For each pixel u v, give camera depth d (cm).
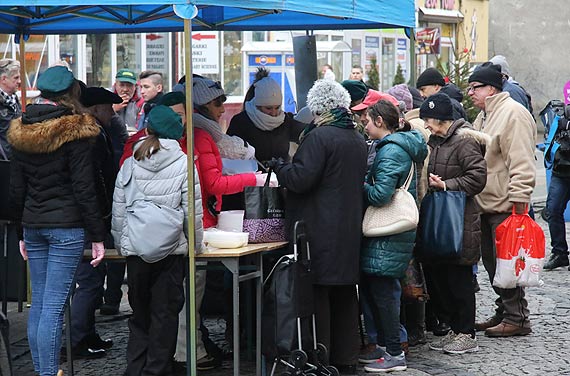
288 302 637
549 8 3092
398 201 680
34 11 827
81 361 743
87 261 674
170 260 635
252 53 1664
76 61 1417
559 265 1116
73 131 599
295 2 626
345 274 659
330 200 656
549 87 3120
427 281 797
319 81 674
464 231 737
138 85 1053
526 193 778
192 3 577
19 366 729
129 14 838
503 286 792
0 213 740
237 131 790
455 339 763
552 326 852
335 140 655
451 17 2566
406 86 852
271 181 698
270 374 676
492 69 797
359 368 721
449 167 736
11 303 930
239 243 644
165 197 617
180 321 712
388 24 850
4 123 873
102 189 631
